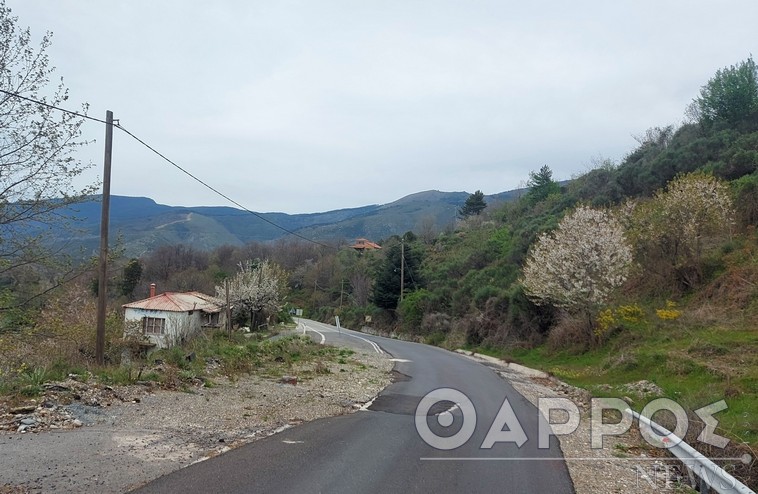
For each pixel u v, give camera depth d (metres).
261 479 5.89
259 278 40.34
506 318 32.34
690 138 37.88
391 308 54.44
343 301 68.62
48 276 12.50
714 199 21.47
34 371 10.06
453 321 42.22
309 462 6.75
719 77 37.03
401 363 21.72
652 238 22.77
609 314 21.72
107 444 6.83
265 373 15.27
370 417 10.20
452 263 53.31
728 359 13.95
